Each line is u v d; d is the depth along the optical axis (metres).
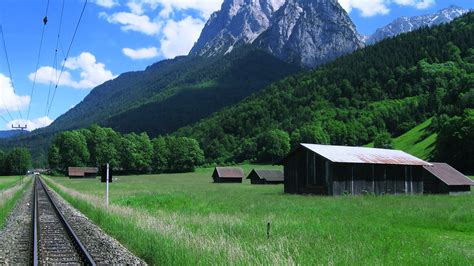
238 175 119.88
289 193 56.59
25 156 187.50
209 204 35.94
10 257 14.20
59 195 54.22
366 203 36.91
